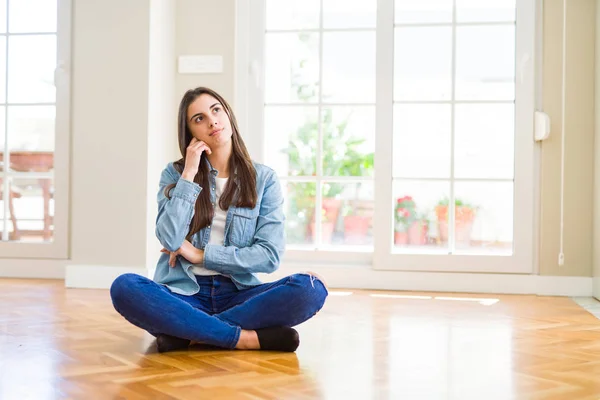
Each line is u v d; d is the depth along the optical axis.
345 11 4.54
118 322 2.99
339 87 4.55
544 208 4.24
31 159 4.68
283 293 2.36
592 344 2.61
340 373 2.10
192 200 2.43
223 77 4.52
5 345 2.47
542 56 4.27
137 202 4.28
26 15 4.68
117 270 4.28
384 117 4.41
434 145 4.40
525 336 2.78
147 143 4.27
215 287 2.48
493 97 4.36
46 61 4.66
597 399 1.82
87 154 4.34
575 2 4.21
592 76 4.20
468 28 4.38
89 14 4.35
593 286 4.14
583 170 4.20
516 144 4.29
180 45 4.57
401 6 4.43
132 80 4.28
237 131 2.59
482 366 2.22
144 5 4.27
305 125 4.58
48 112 4.66
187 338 2.34
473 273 4.30
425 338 2.72
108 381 1.96
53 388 1.88
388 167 4.40
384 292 4.21
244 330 2.41
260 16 4.58
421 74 4.42
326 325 3.01
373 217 4.45
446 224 4.39
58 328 2.83
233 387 1.90
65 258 4.62
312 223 4.58
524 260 4.26
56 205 4.62
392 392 1.88
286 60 4.59
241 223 2.51
